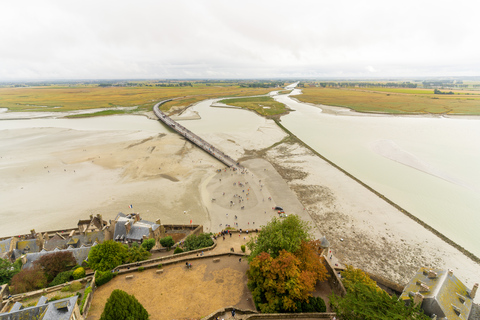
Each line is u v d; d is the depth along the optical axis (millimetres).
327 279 63750
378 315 42094
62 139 196500
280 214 101500
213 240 81125
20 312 43281
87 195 114312
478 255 80750
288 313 50375
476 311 50094
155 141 191375
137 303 46625
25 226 93438
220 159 154625
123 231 82688
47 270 64750
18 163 148000
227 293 57469
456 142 185500
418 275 56812
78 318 47594
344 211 103125
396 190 119188
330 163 149875
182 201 110750
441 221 96750
